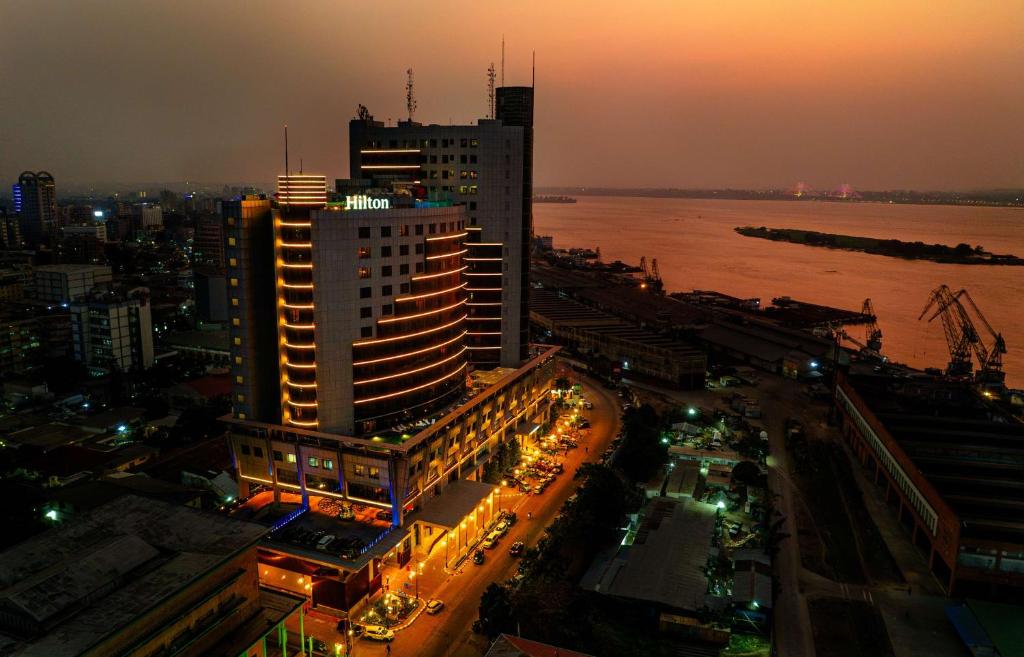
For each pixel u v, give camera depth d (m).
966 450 132.62
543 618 91.38
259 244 116.56
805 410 197.50
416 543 114.62
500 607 90.81
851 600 103.75
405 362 122.00
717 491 136.00
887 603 103.19
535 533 120.69
